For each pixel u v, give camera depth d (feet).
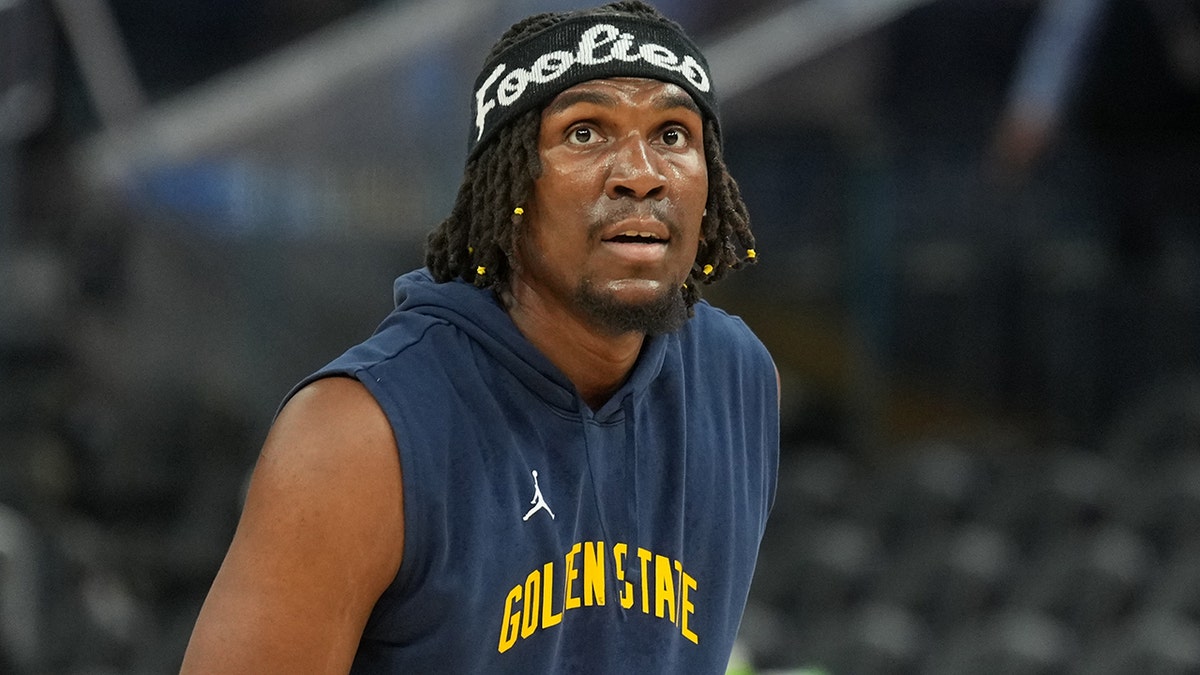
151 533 76.59
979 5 72.64
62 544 61.31
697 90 14.08
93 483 76.33
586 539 14.40
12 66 67.15
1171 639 48.14
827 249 79.10
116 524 76.33
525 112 13.88
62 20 69.10
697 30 69.05
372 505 13.01
